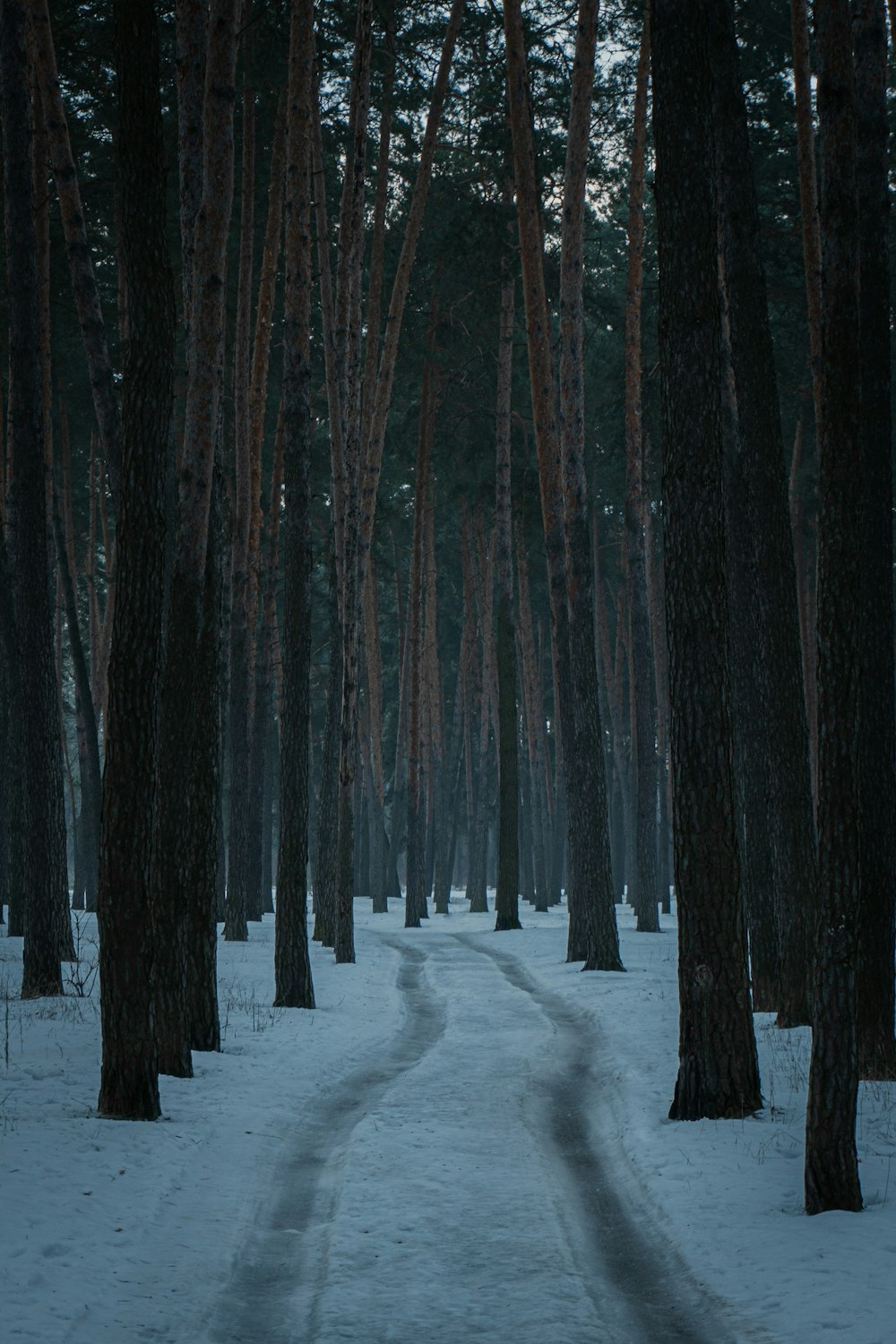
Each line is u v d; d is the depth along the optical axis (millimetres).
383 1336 6129
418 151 35125
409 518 56156
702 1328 6344
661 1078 12531
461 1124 10992
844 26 9656
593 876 23891
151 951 10805
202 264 12891
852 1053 7980
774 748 15562
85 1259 6973
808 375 33938
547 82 30906
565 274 25266
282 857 19016
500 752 36469
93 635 44062
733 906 10852
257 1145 9992
